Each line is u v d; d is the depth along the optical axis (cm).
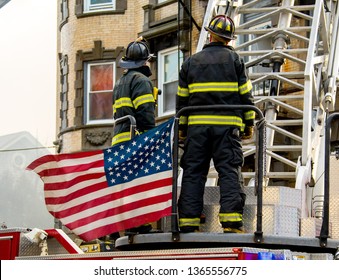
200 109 705
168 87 2328
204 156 715
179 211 715
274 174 979
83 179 751
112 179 741
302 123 1023
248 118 723
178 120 707
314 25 1080
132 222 721
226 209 697
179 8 2069
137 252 691
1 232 837
